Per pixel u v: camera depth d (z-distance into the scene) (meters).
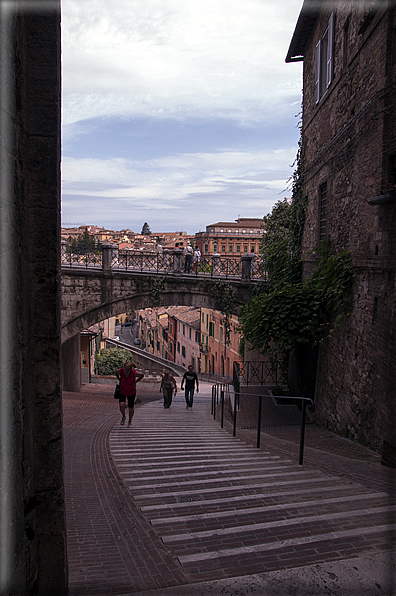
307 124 13.45
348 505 3.59
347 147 9.14
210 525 3.24
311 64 12.92
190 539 2.95
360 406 7.91
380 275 7.25
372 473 5.07
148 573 2.49
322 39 11.55
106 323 51.50
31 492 2.18
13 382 1.87
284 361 15.97
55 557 2.25
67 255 18.31
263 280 17.55
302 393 12.68
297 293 11.13
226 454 6.41
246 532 3.01
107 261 17.84
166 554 2.73
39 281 2.18
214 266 18.41
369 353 7.58
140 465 5.57
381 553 2.55
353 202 8.76
